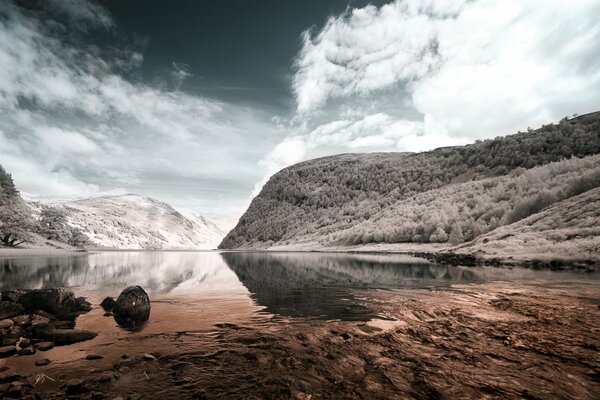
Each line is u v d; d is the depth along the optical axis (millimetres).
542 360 6074
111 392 4934
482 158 118438
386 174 144000
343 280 20828
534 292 13953
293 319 9836
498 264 28688
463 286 16531
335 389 5035
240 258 56938
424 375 5496
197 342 7492
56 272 25875
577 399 4559
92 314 10547
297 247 108688
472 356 6363
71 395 4824
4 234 70250
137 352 6816
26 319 8641
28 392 4906
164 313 10805
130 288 11016
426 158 144500
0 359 6328
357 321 9508
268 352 6789
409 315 10195
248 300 13469
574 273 21250
